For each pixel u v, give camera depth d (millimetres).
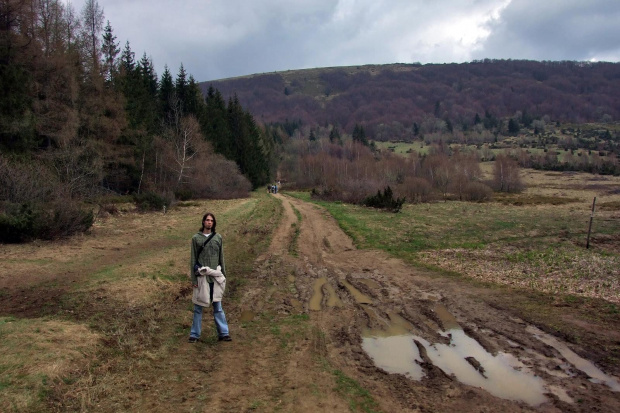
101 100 32094
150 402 4871
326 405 4930
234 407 4812
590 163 94938
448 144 149250
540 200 45188
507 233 20438
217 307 6887
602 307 8695
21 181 16234
